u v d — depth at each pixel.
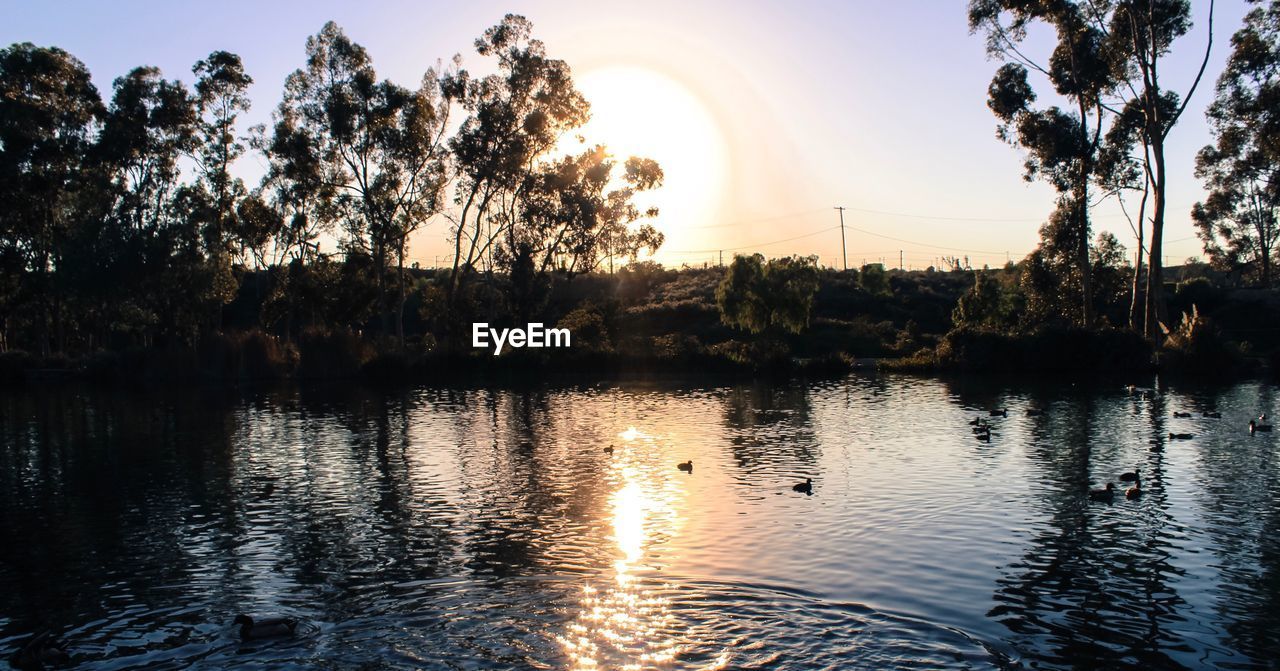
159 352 61.91
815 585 15.00
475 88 69.56
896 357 71.88
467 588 15.17
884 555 16.66
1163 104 60.62
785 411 39.72
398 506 21.47
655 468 25.77
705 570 15.85
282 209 70.31
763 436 31.83
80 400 49.81
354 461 27.97
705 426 35.00
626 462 26.88
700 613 13.79
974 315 69.88
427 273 134.25
